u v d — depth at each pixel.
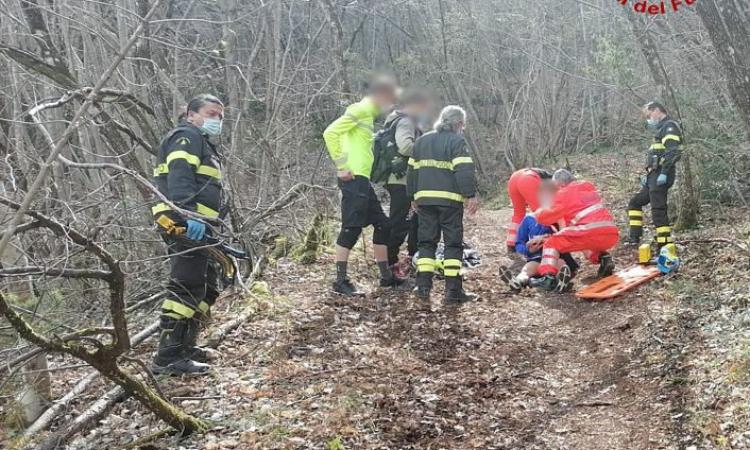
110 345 3.24
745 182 8.53
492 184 16.36
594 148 16.86
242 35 11.55
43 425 3.80
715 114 8.47
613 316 5.68
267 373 4.59
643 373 4.45
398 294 6.55
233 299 6.19
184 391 4.26
